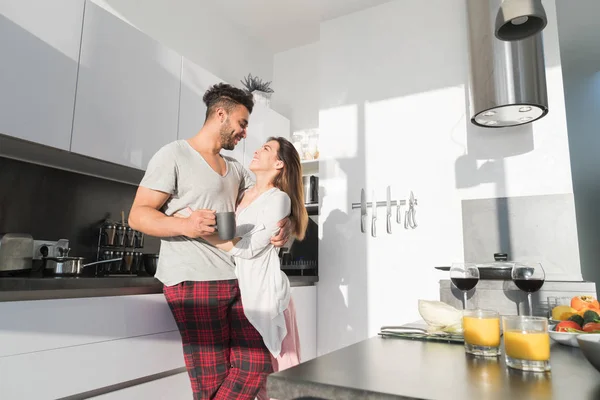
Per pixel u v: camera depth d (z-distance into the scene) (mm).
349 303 2768
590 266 2781
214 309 1515
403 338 888
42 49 1658
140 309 1596
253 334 1569
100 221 2252
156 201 1500
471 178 2527
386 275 2682
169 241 1563
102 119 1873
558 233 2256
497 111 2197
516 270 1488
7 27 1553
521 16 983
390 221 2715
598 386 520
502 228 2393
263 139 2904
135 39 2057
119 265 2143
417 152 2713
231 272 1593
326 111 3088
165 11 2707
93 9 1872
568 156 2293
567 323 897
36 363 1256
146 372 1588
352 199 2877
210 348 1517
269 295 1593
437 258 2547
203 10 3025
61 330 1329
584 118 2926
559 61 2371
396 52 2898
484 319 719
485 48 2229
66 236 2088
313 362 643
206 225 1357
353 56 3055
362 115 2945
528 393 488
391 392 484
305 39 3578
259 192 1825
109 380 1456
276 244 1659
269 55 3762
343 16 3148
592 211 2832
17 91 1567
